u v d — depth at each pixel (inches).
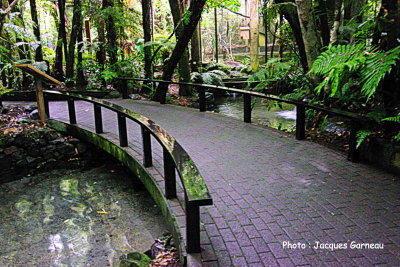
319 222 109.8
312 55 203.2
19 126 266.2
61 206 185.9
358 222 109.1
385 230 104.3
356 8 267.3
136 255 118.6
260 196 129.3
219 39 755.4
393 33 158.4
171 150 114.5
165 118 271.0
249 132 222.2
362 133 150.5
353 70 153.4
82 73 420.2
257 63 562.6
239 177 148.0
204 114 284.2
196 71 487.2
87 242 147.9
